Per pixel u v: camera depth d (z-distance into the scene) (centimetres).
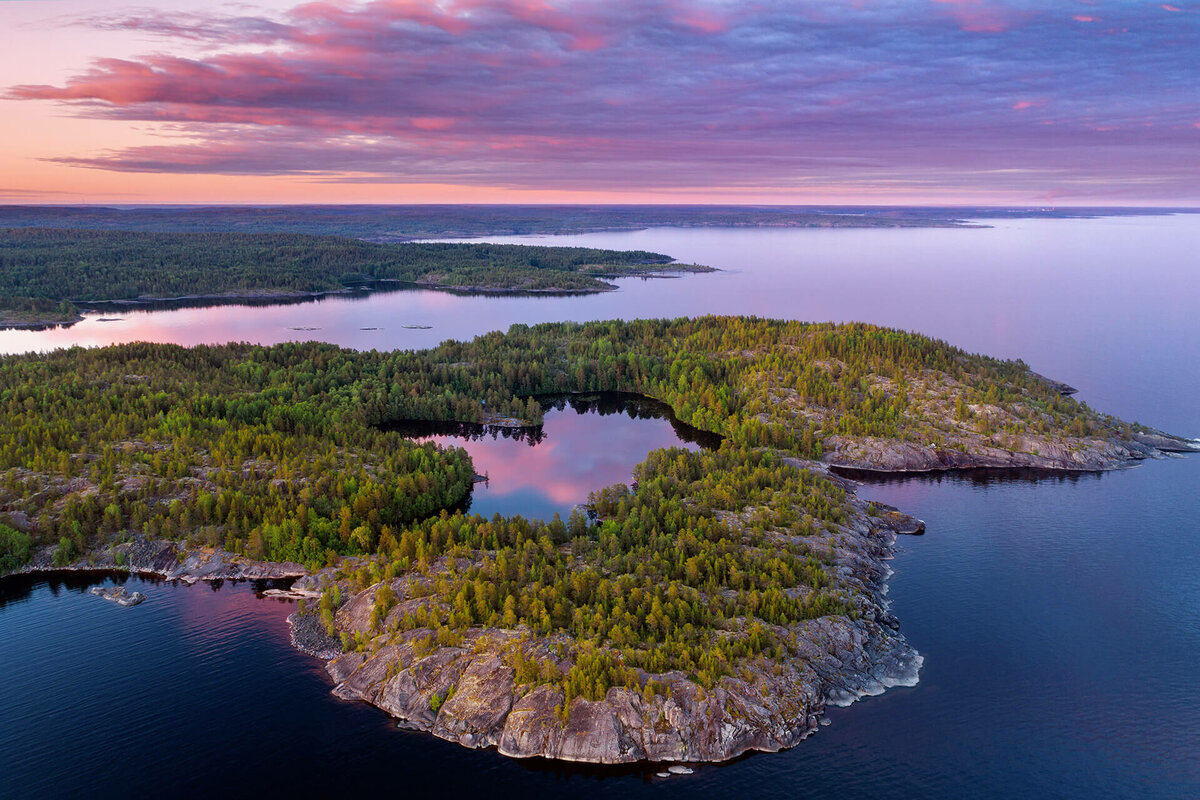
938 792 8156
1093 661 10450
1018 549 13875
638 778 8362
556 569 11581
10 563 12775
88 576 12738
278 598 11969
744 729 8731
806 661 9731
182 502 14100
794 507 14250
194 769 8494
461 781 8344
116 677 10100
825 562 12369
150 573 12769
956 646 10769
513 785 8288
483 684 9256
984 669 10244
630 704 8844
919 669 10206
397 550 12281
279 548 12812
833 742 8838
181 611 11662
